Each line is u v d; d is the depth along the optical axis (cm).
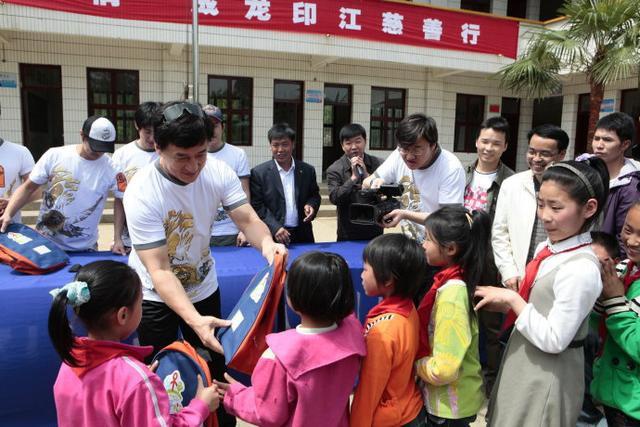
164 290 155
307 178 326
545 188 148
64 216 261
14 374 195
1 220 238
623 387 156
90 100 800
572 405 147
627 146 255
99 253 265
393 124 998
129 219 162
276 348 131
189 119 148
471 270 160
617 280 154
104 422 122
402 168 260
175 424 125
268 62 873
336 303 131
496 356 259
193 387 143
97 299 124
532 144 230
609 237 180
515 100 1109
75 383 125
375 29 835
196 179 169
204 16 732
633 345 146
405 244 150
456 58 902
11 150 279
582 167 146
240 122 885
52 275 214
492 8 1114
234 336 146
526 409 148
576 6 652
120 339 133
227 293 225
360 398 144
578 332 146
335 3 802
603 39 642
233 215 186
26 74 766
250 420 136
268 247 169
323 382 132
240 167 312
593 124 685
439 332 153
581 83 984
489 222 166
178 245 173
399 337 146
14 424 197
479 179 283
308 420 130
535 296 150
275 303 146
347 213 325
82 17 678
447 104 1020
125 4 690
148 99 817
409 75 977
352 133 331
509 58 938
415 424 157
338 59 854
